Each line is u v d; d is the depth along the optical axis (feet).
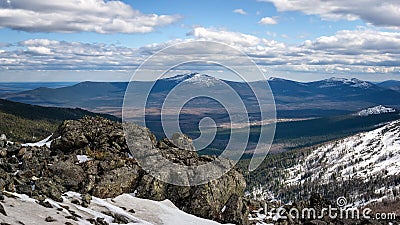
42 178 100.89
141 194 120.26
